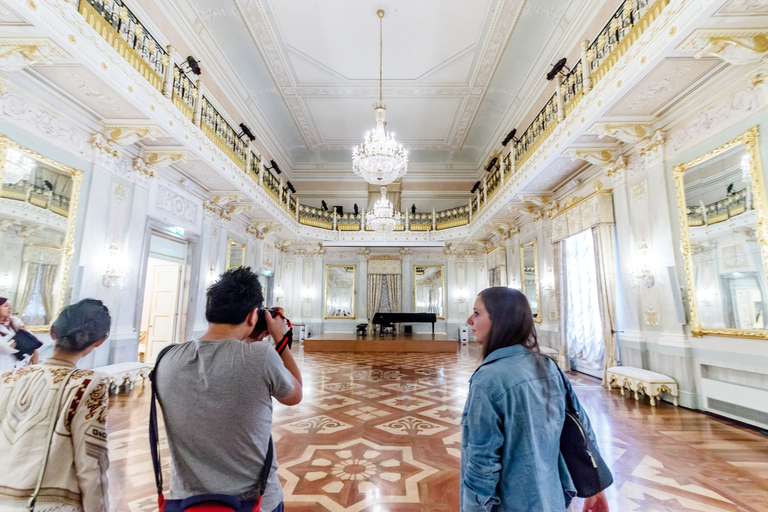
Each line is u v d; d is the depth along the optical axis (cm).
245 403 129
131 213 709
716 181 516
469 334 1708
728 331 496
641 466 362
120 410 533
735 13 378
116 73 513
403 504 293
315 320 1719
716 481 331
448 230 1614
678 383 580
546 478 120
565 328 920
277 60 1061
